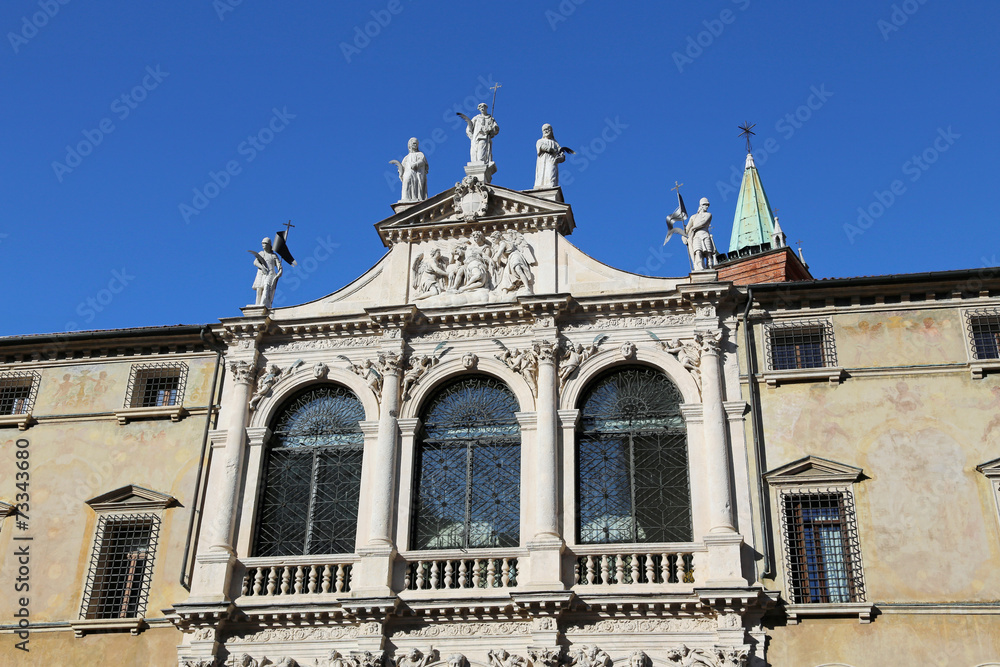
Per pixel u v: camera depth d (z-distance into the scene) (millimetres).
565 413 27188
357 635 25219
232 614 25656
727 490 25438
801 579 24609
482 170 30875
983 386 25938
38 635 26969
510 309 28328
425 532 26828
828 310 27500
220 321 29594
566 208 29672
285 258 31094
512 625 24797
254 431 28406
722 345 27469
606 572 24969
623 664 23953
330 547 27062
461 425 27953
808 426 26156
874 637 23594
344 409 28797
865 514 24938
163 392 30359
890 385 26312
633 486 26438
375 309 28625
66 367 30750
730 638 23688
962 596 23750
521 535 25938
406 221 30594
